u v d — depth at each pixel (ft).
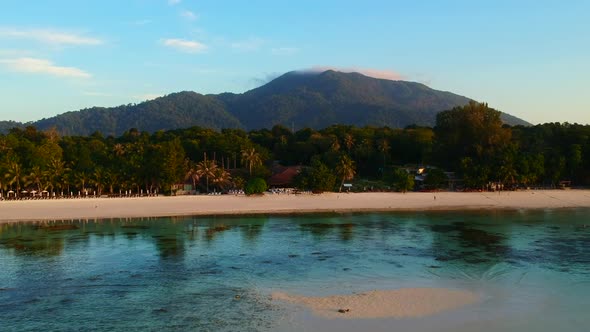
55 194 413.80
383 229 252.01
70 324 113.39
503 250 196.24
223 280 151.94
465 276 154.10
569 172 456.86
